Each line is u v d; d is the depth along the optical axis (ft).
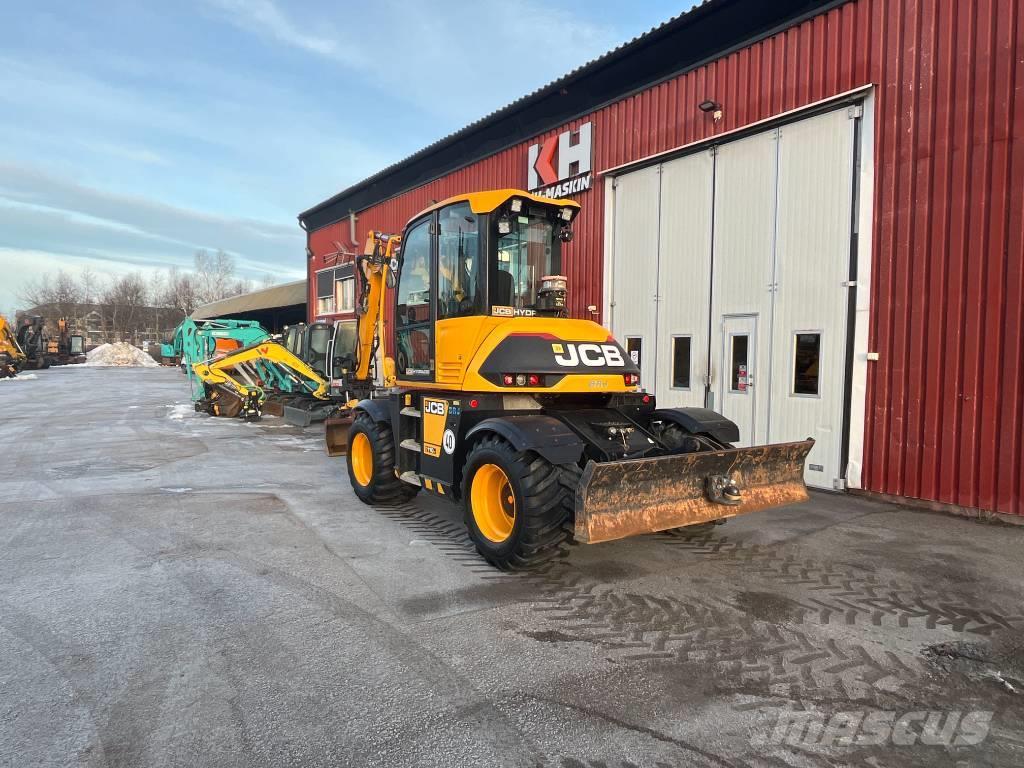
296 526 18.25
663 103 29.43
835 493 22.93
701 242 27.99
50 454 30.94
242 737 8.25
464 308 17.04
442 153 45.52
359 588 13.50
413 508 20.48
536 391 15.47
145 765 7.68
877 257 21.75
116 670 9.98
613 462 12.95
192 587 13.48
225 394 47.98
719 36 26.61
